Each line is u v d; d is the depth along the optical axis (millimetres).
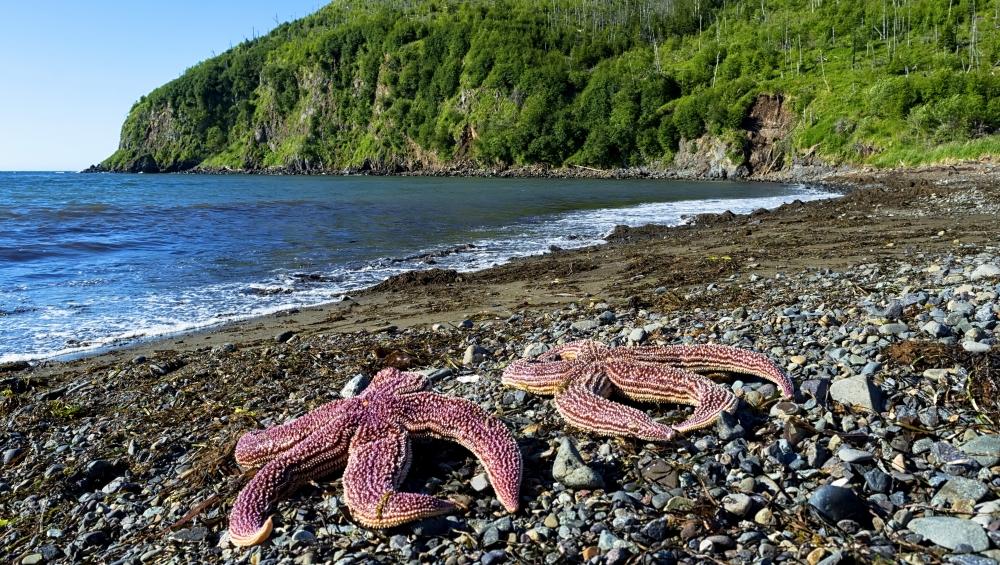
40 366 1518
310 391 1223
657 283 2039
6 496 924
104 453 1025
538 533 666
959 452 721
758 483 715
